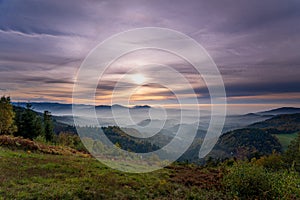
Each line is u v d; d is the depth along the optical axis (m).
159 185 13.33
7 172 13.25
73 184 11.75
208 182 15.25
